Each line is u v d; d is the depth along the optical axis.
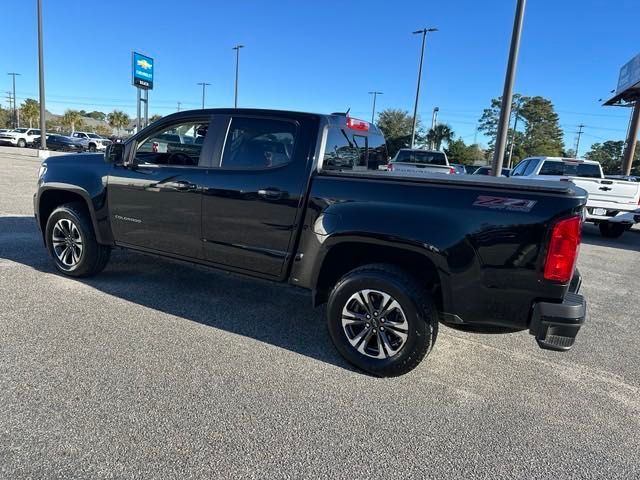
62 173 5.05
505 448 2.70
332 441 2.66
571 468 2.57
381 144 5.00
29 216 8.62
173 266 5.92
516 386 3.45
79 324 3.99
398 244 3.23
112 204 4.73
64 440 2.51
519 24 10.10
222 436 2.63
